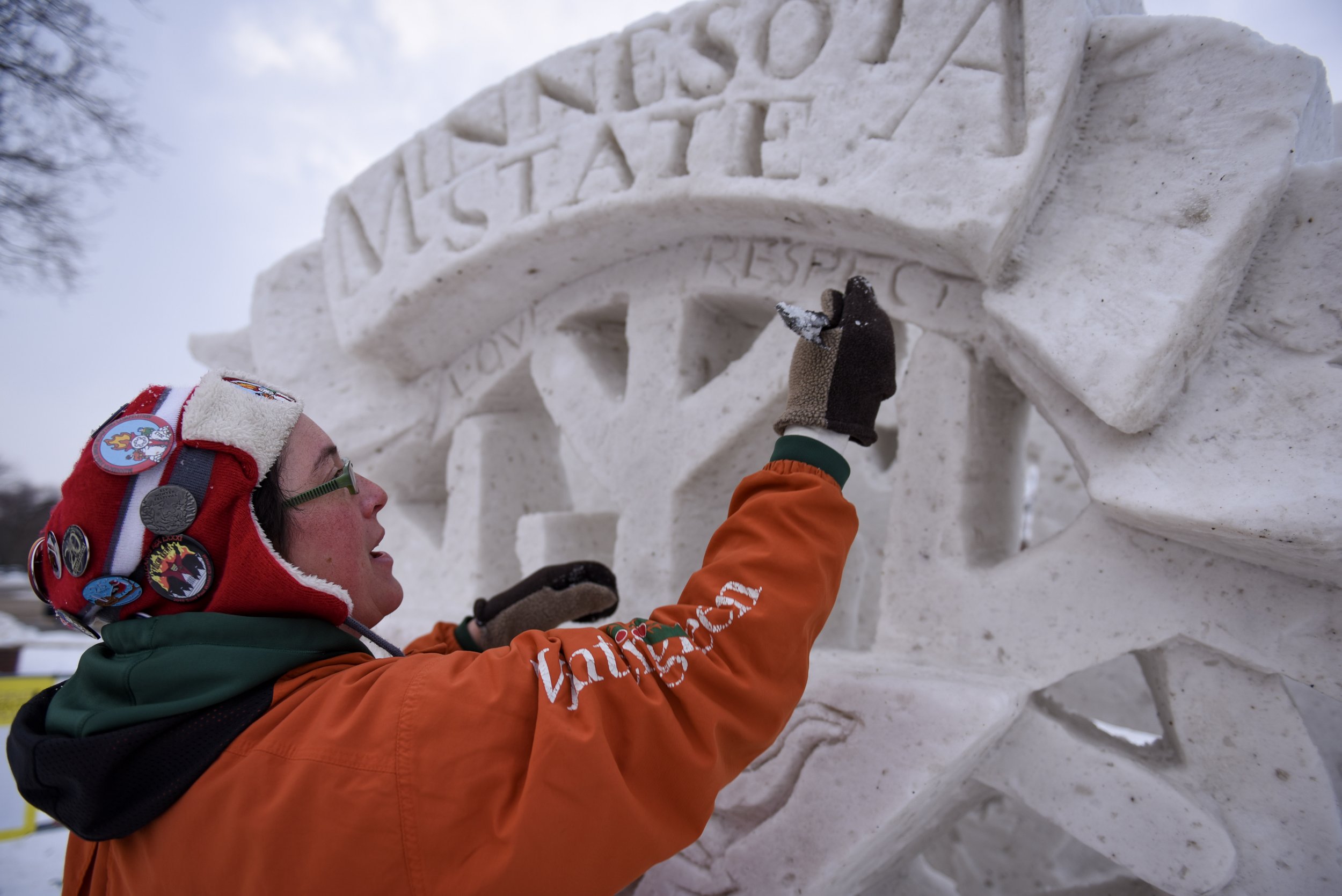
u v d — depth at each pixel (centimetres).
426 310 197
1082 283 115
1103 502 110
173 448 71
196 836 63
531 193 174
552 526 185
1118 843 117
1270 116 105
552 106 174
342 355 238
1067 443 122
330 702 67
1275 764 112
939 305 138
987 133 118
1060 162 124
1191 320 102
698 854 134
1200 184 108
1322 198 105
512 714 66
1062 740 123
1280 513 93
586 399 186
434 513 247
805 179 135
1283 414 101
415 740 63
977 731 109
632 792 67
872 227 131
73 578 71
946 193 119
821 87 135
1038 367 123
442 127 194
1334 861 106
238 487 72
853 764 120
